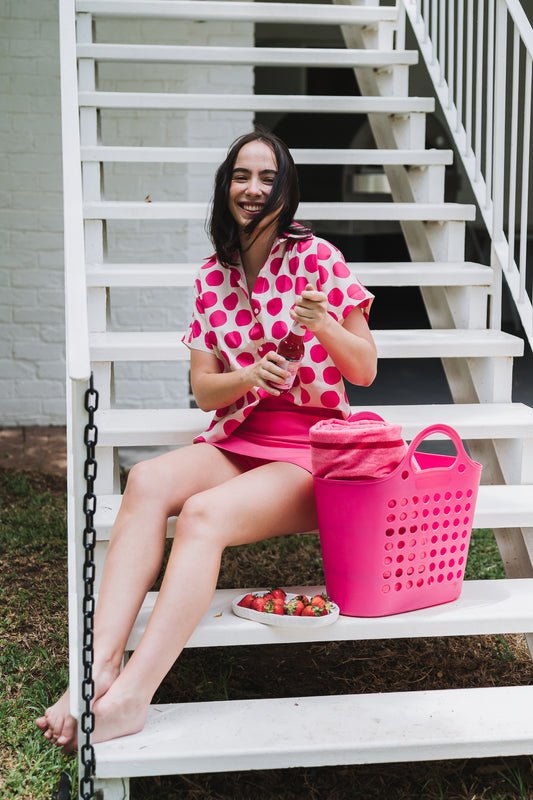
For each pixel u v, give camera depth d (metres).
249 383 2.32
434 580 2.40
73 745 2.17
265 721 2.21
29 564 3.80
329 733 2.17
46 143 5.57
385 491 2.21
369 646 3.19
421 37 4.36
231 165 2.43
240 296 2.51
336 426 2.29
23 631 3.18
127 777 2.09
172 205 3.55
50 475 4.96
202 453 2.44
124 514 2.29
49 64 5.49
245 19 4.23
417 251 4.17
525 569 2.95
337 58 4.20
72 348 1.98
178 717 2.22
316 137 13.11
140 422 2.84
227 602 2.44
